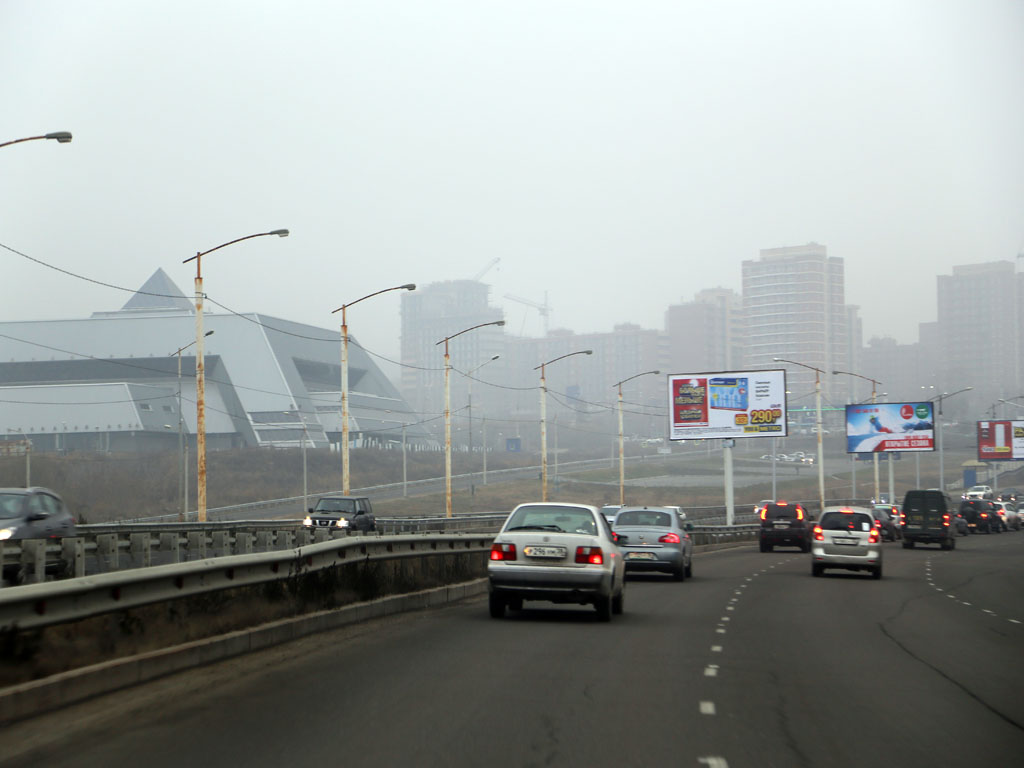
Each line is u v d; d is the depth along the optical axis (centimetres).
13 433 11850
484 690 1047
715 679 1161
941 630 1766
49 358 13888
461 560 2247
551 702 992
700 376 6831
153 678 1071
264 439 12694
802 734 884
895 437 7706
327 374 15525
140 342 13875
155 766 725
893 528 6438
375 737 826
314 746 791
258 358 13525
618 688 1083
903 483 14025
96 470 9475
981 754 830
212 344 13712
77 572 2200
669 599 2284
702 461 16475
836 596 2455
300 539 3722
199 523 3912
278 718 889
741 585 2784
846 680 1190
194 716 893
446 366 5700
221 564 1241
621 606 1909
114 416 11875
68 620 962
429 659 1253
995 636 1694
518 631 1568
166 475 10006
